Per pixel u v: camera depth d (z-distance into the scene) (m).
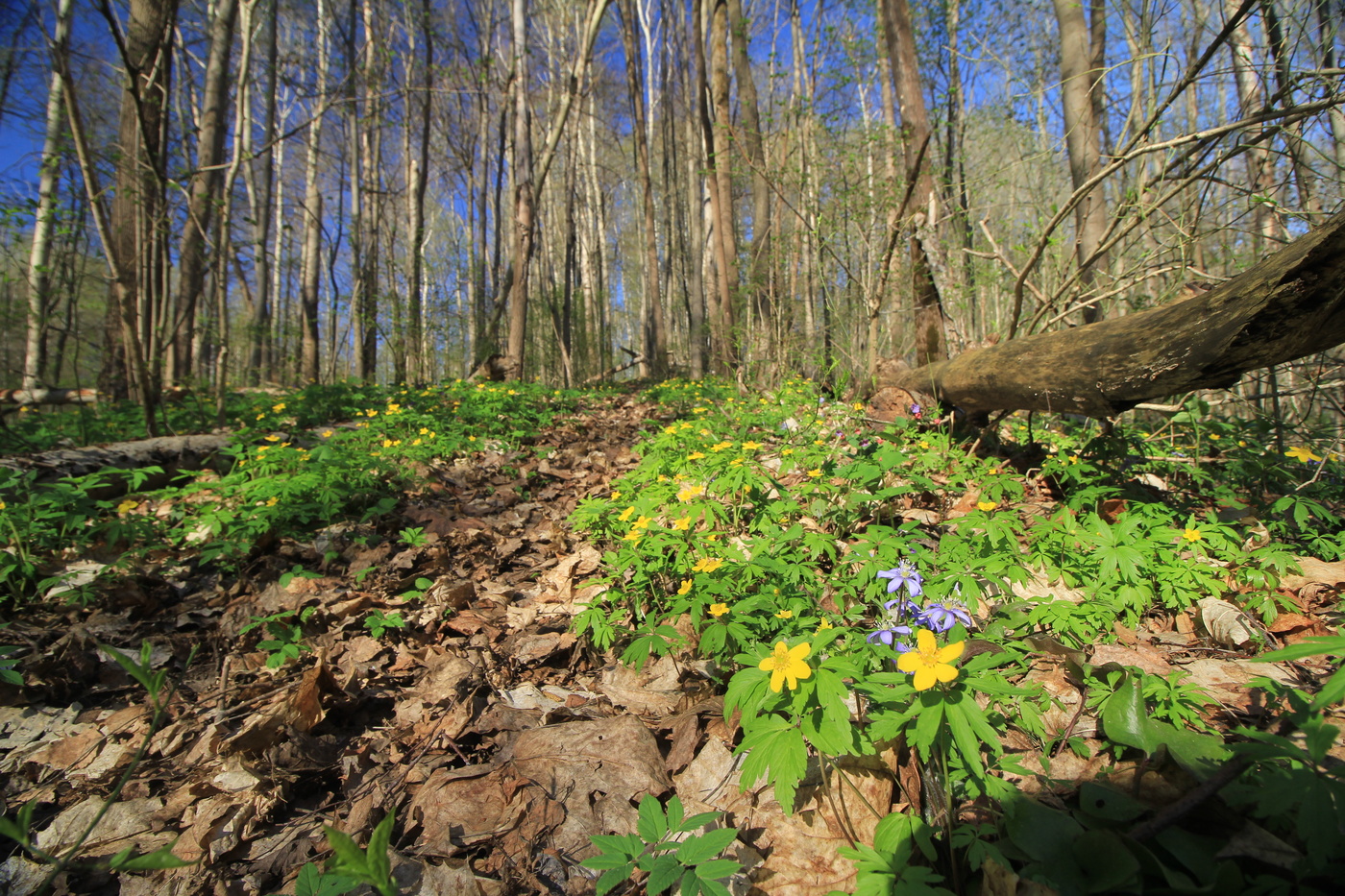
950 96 10.06
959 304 6.86
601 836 1.45
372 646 2.83
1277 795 1.16
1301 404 5.69
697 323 14.62
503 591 3.42
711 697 2.24
